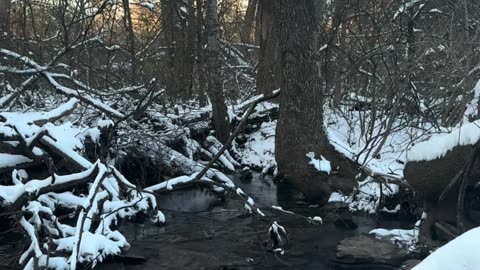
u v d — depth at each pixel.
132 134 11.53
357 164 10.38
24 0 14.58
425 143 7.32
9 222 8.35
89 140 10.34
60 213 8.77
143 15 20.94
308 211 10.27
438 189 7.08
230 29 23.80
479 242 3.40
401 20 12.47
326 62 14.28
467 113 8.59
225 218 9.72
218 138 15.52
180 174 12.12
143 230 8.81
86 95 11.87
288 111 11.01
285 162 11.16
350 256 7.32
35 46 14.13
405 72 11.27
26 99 13.29
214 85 15.36
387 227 9.01
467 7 10.50
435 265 3.44
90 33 15.67
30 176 9.27
